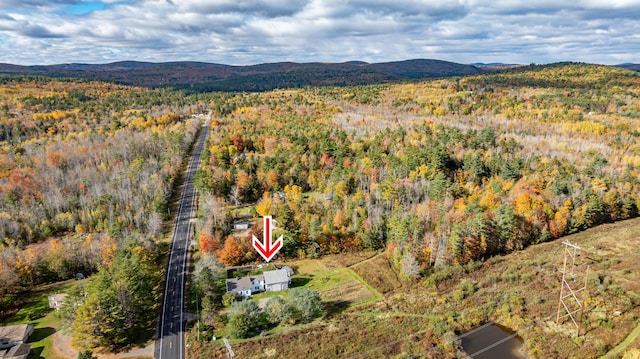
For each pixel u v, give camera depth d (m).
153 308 75.50
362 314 76.12
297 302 74.69
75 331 66.06
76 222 111.25
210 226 102.38
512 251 100.44
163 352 66.50
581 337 65.62
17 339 68.31
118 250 91.31
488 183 127.81
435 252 93.56
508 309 74.81
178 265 93.44
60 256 91.44
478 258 96.00
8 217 105.62
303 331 70.81
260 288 84.62
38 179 125.44
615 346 63.53
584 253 95.69
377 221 106.62
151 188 126.12
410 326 71.62
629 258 90.75
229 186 129.75
